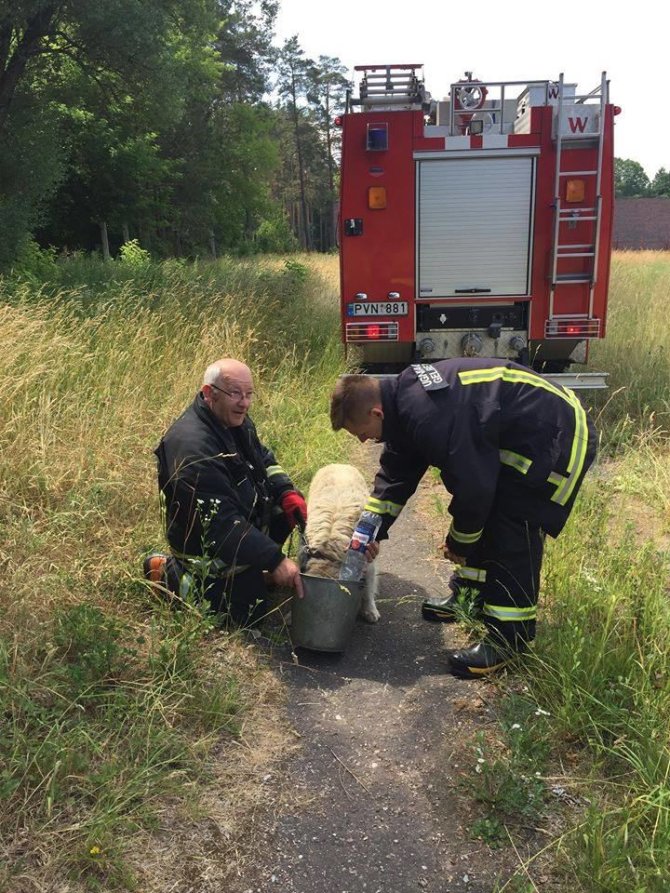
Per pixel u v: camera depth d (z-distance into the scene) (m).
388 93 7.15
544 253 6.95
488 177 6.84
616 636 3.20
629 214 55.88
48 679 2.86
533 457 3.01
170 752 2.69
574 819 2.45
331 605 3.33
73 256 20.55
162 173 29.58
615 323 10.35
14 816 2.29
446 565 4.57
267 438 6.07
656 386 7.63
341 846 2.40
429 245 7.04
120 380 6.06
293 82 59.25
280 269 16.50
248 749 2.82
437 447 2.97
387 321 7.23
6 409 4.98
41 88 16.25
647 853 2.18
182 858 2.30
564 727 2.81
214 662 3.29
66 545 3.87
